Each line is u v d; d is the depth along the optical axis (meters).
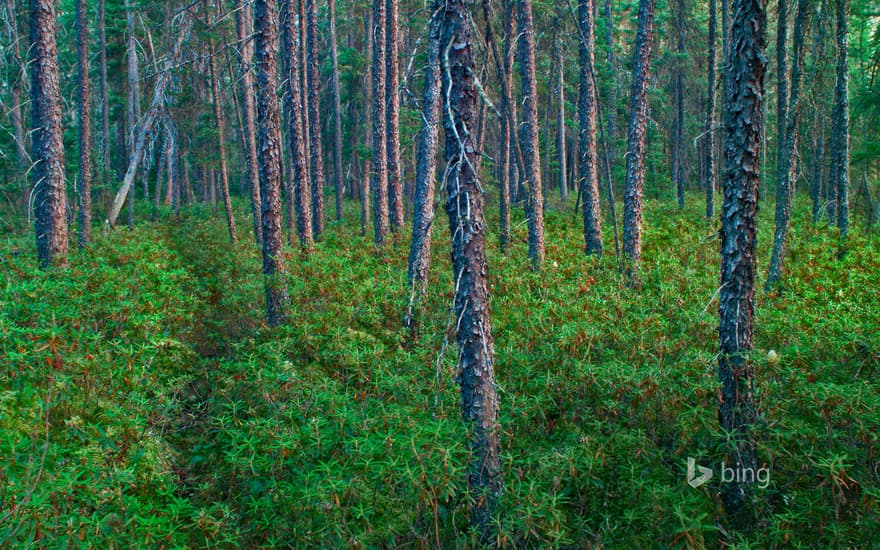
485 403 4.77
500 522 4.34
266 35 9.31
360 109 32.78
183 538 4.14
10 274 8.64
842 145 14.63
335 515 4.29
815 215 18.22
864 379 5.81
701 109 32.97
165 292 8.20
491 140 28.08
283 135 31.05
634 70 11.91
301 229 15.92
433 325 8.45
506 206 14.35
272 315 9.12
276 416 5.42
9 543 3.53
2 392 5.01
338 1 32.62
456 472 4.34
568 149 39.44
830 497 4.40
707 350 6.83
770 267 10.40
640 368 6.16
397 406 5.70
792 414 5.35
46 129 10.46
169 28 21.44
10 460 4.28
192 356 7.75
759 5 4.58
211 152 25.25
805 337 6.90
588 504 4.84
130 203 21.33
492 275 11.11
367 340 7.93
